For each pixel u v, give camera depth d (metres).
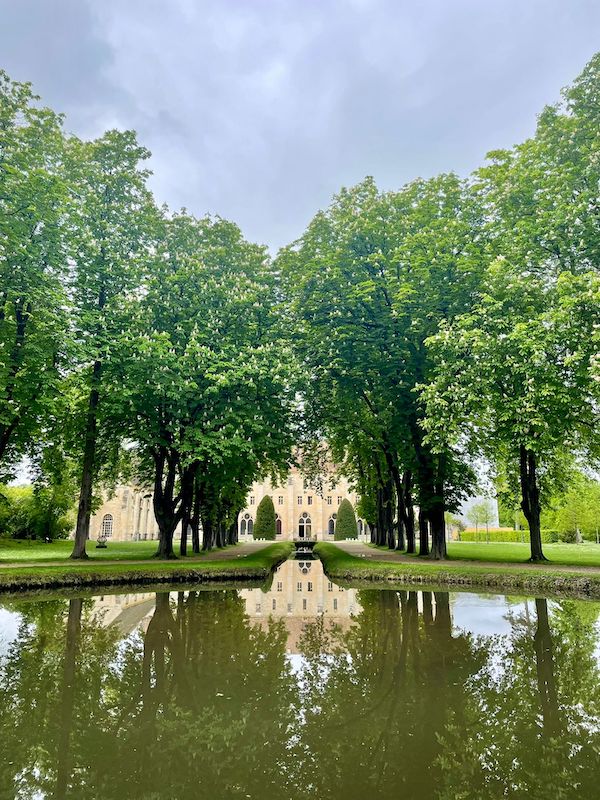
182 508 26.86
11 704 7.30
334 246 25.20
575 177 19.08
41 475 28.45
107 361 22.30
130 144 26.84
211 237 28.39
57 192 20.89
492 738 6.24
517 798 4.86
